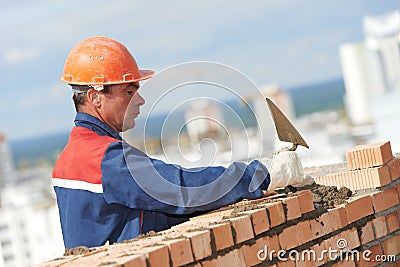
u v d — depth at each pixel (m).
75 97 8.22
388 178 8.65
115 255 6.38
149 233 7.15
